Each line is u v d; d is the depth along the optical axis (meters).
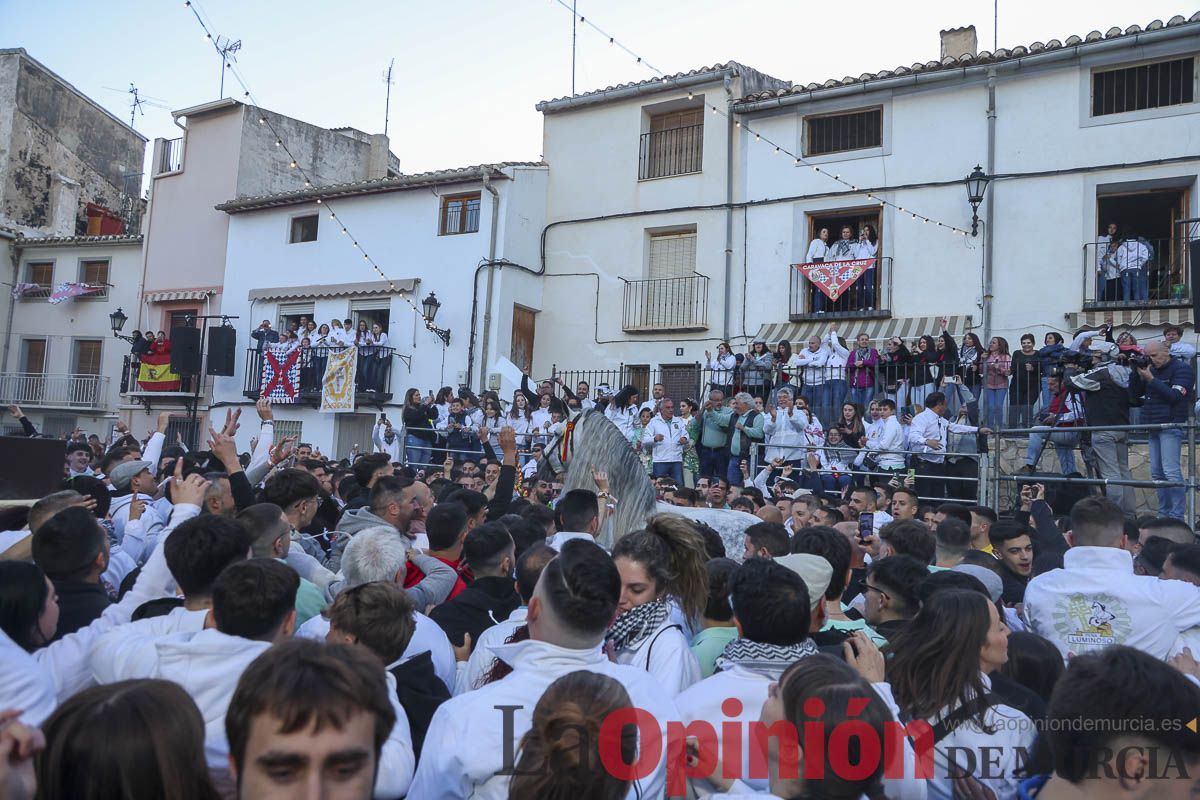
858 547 5.43
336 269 19.47
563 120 18.44
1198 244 8.34
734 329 16.11
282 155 22.64
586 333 17.61
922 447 10.98
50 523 3.37
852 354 13.40
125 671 2.62
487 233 17.66
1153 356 8.58
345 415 18.77
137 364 21.47
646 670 3.04
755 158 16.25
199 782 1.75
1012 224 14.08
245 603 2.53
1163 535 5.27
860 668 2.73
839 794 1.97
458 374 17.55
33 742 1.68
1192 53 13.12
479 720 2.43
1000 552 5.08
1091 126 13.69
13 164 25.64
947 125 14.66
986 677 2.83
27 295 24.47
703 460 12.31
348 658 1.88
